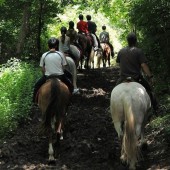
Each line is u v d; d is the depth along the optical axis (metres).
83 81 17.56
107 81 17.83
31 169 8.22
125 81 8.02
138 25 12.25
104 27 25.53
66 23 28.67
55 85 8.45
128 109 7.26
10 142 9.76
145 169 7.96
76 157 8.88
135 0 12.23
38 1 19.27
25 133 10.59
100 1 20.28
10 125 10.70
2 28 18.89
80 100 14.26
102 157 8.77
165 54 11.73
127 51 8.15
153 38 11.70
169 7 11.31
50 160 8.43
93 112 12.72
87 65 20.89
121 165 8.16
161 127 9.87
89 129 10.94
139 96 7.47
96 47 21.30
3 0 16.72
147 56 12.45
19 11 19.80
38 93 8.97
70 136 10.30
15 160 8.71
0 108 10.70
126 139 7.16
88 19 21.92
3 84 12.80
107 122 11.62
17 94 12.02
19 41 19.05
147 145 9.02
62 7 21.81
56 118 8.50
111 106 7.70
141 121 7.44
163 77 12.24
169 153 8.44
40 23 20.81
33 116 12.08
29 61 18.77
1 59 19.06
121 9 20.19
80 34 19.64
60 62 9.13
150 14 11.62
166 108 10.89
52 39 9.27
